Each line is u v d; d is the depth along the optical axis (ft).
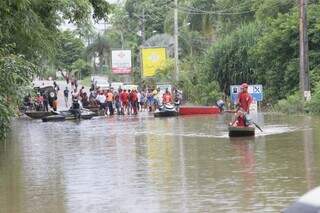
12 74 83.30
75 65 472.85
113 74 379.96
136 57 407.64
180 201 42.57
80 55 477.77
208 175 54.08
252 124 97.71
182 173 55.83
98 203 43.04
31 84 106.42
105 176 55.47
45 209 41.65
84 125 133.90
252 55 194.80
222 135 95.86
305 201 15.26
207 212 38.73
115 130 114.42
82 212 40.24
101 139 95.30
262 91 178.19
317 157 63.87
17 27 88.33
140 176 54.80
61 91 311.27
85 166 63.00
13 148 86.07
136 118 159.63
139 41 433.48
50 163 66.69
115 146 83.30
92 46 423.23
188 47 298.56
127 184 50.65
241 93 93.50
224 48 213.87
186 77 228.22
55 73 453.99
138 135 100.83
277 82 182.70
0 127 85.76
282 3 210.18
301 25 149.38
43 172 59.57
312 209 14.96
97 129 118.93
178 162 63.87
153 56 269.85
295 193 44.21
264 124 116.57
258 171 55.47
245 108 93.20
